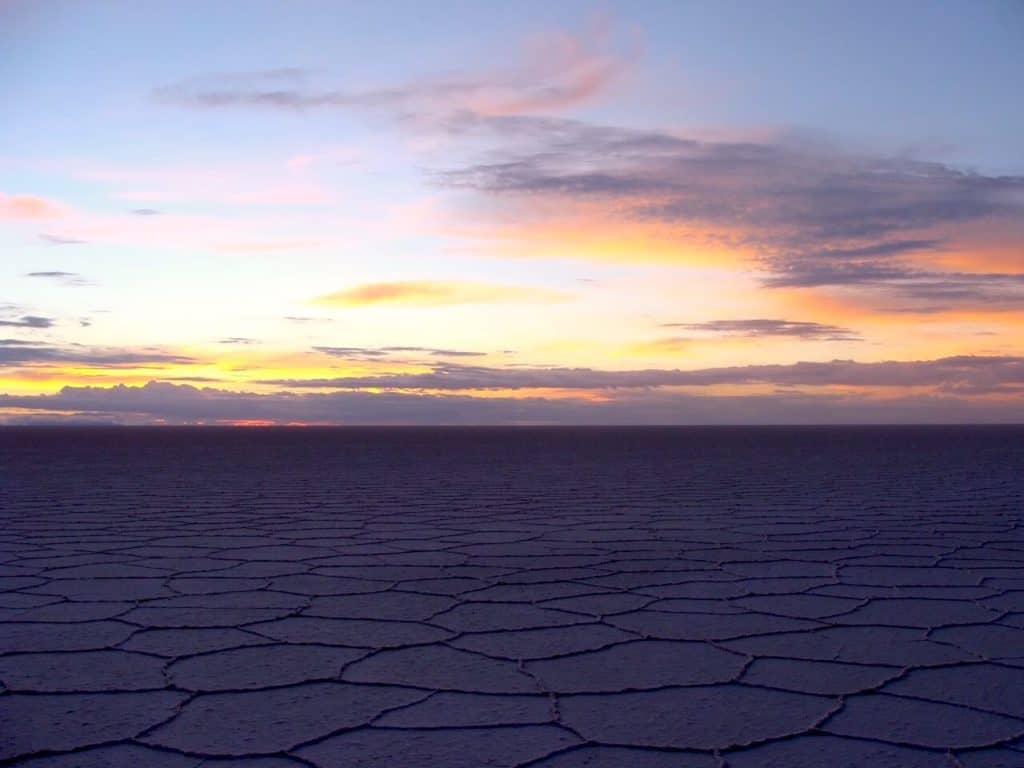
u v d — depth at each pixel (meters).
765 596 4.37
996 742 2.47
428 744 2.45
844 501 9.38
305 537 6.50
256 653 3.34
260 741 2.47
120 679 3.02
